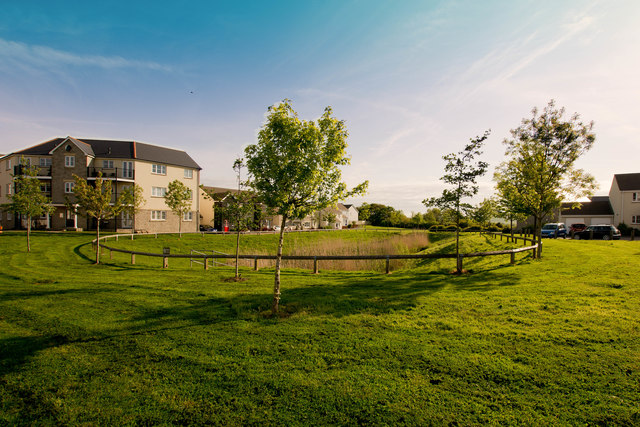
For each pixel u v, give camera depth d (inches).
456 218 528.7
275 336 258.7
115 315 315.6
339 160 329.1
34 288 429.4
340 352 227.3
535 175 577.6
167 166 1659.7
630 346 215.8
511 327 258.1
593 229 1173.1
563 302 310.3
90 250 885.8
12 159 1462.8
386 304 335.9
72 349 239.6
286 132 312.2
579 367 194.4
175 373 204.5
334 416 161.9
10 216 1493.6
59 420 162.9
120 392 185.3
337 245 1186.6
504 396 172.2
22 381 197.9
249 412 166.2
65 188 1450.5
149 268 630.5
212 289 424.2
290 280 491.8
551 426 149.3
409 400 171.5
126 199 754.8
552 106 575.2
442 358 213.0
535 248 613.9
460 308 313.9
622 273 415.5
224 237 1391.5
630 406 159.3
